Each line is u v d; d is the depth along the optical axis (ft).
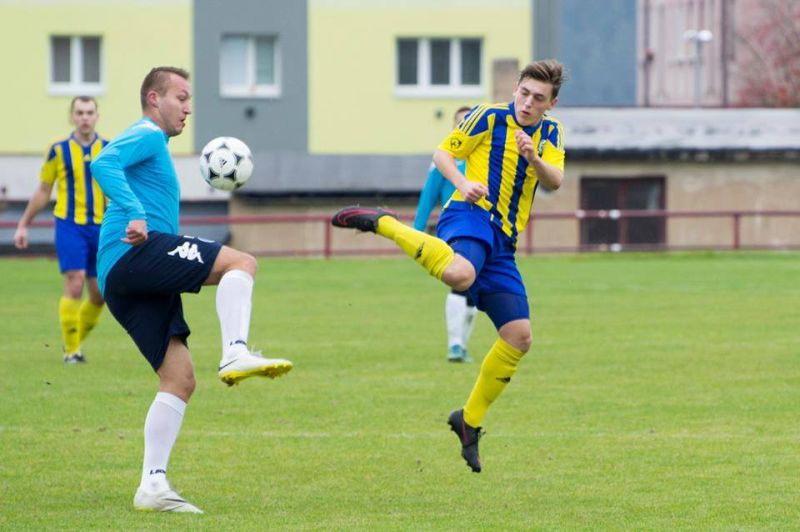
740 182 305.53
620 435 83.25
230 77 331.57
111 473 71.97
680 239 273.13
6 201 298.15
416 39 335.47
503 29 335.06
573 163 303.68
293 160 318.04
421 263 66.13
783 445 79.82
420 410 92.68
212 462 75.31
